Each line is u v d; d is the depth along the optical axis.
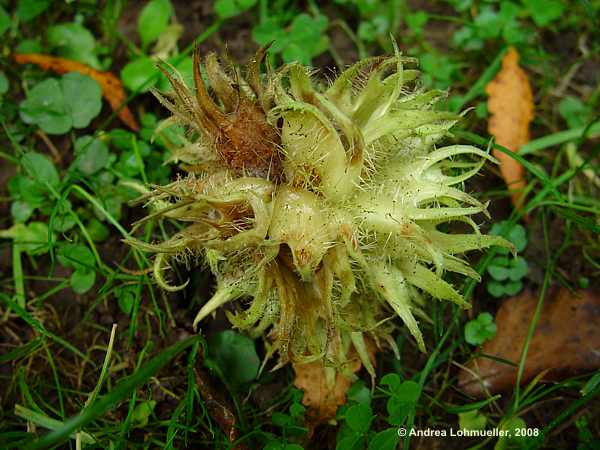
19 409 0.08
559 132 0.10
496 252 0.09
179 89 0.07
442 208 0.07
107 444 0.08
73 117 0.10
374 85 0.07
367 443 0.08
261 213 0.06
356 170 0.06
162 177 0.10
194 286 0.09
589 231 0.10
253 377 0.08
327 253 0.07
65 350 0.09
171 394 0.09
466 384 0.09
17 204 0.10
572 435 0.08
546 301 0.09
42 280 0.09
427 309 0.09
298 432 0.08
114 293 0.09
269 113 0.06
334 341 0.07
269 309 0.07
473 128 0.10
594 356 0.09
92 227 0.09
